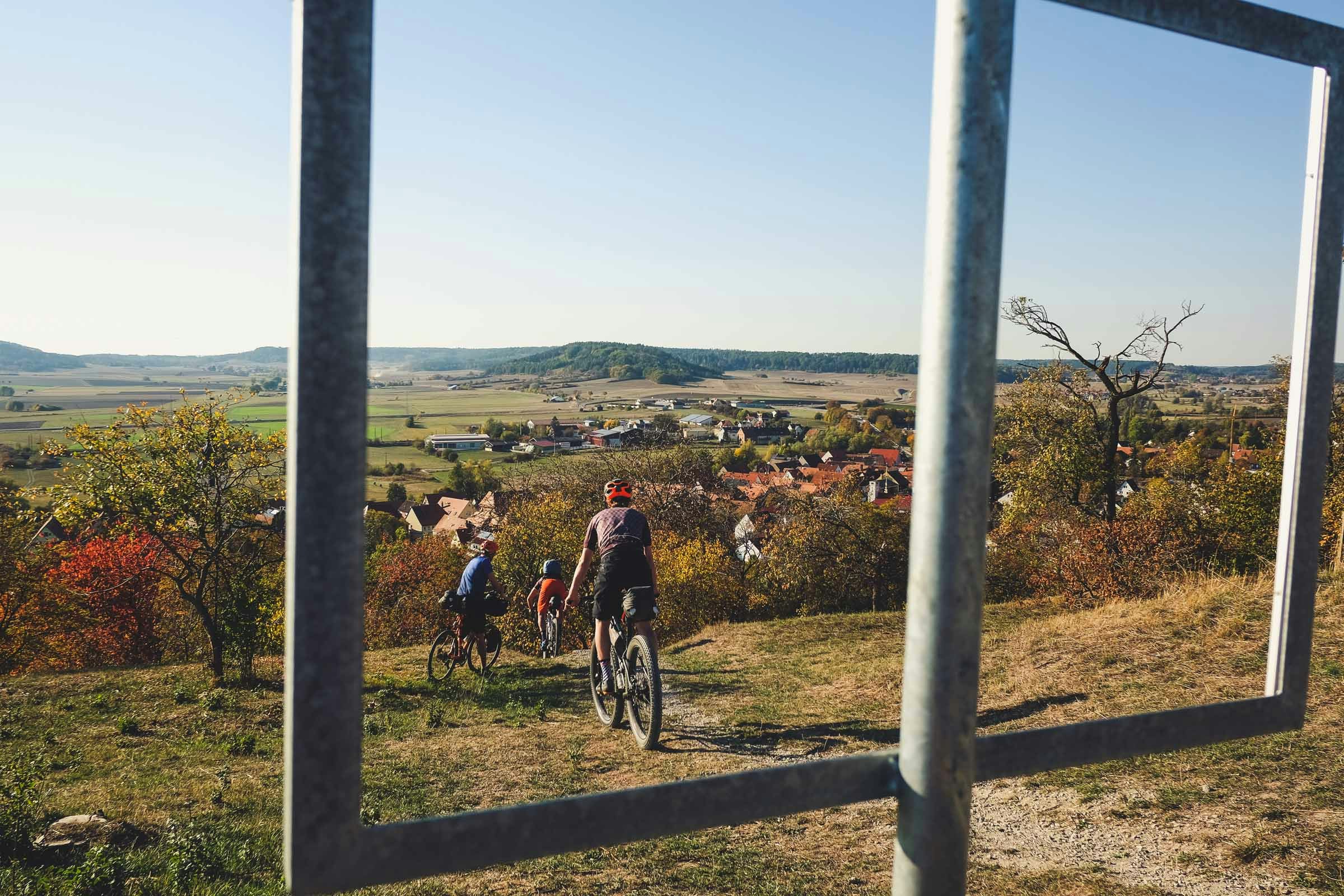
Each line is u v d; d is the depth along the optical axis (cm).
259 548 1367
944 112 92
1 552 2894
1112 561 1730
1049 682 794
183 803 703
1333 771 488
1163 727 108
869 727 752
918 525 94
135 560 2989
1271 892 373
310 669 72
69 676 1364
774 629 1398
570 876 452
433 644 1183
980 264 90
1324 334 116
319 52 71
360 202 73
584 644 2480
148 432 1345
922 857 93
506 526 3503
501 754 751
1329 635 748
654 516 4138
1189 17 101
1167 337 2197
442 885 443
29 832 561
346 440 73
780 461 8825
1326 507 2027
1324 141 113
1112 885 396
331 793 73
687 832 87
